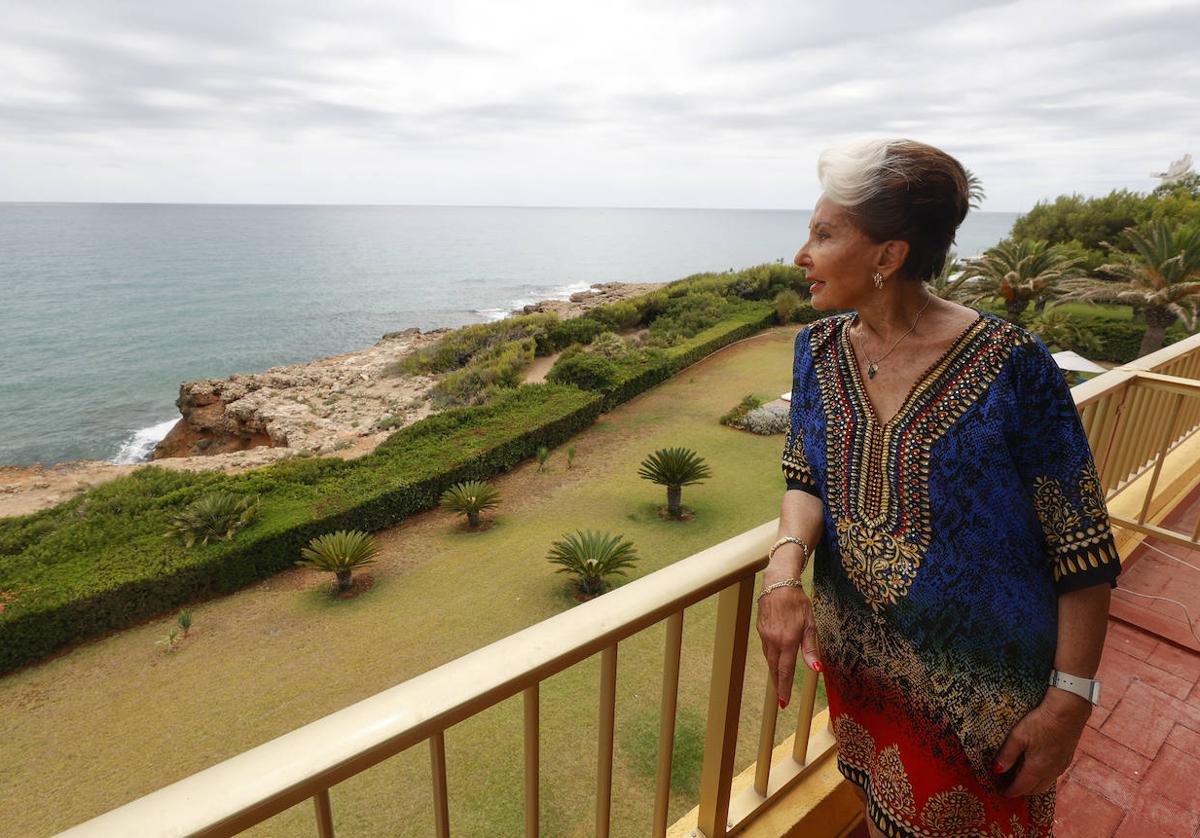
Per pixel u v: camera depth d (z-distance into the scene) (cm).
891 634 93
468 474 1447
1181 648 227
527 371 2594
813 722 166
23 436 3222
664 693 108
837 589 101
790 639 89
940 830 98
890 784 102
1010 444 82
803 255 90
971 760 91
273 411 2356
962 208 82
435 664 888
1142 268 2278
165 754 756
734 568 104
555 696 754
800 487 106
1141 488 282
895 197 78
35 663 930
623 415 1912
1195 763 184
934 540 85
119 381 4316
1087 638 83
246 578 1118
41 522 1223
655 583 96
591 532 1047
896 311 87
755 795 145
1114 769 183
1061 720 84
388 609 1021
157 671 898
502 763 661
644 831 588
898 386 87
